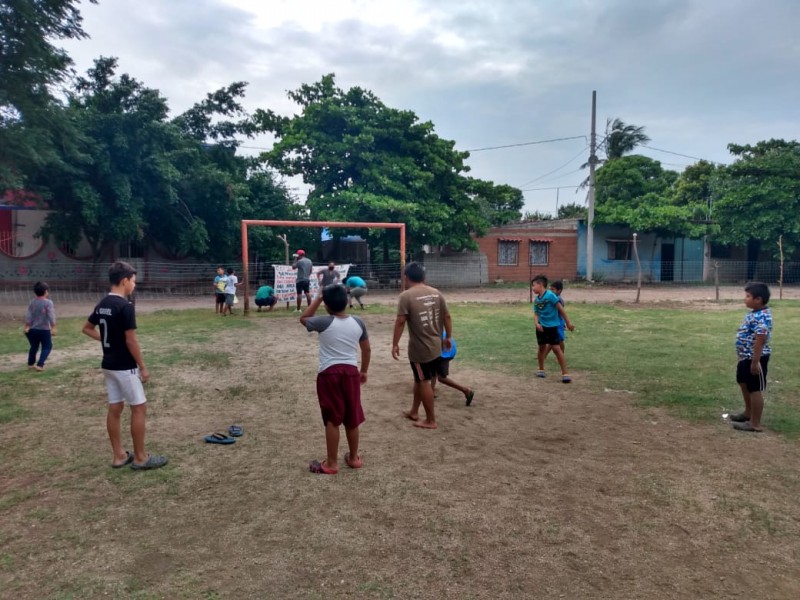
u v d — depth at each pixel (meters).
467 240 24.83
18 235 20.98
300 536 3.56
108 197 18.88
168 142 19.44
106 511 3.90
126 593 2.97
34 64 13.52
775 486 4.31
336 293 4.49
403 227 17.86
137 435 4.59
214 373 8.00
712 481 4.39
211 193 20.73
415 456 4.91
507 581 3.09
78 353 9.39
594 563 3.28
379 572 3.17
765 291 5.45
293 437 5.40
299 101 23.78
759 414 5.53
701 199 38.88
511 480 4.41
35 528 3.67
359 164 22.73
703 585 3.07
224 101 22.50
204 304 17.62
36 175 17.42
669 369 8.29
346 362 4.47
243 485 4.31
